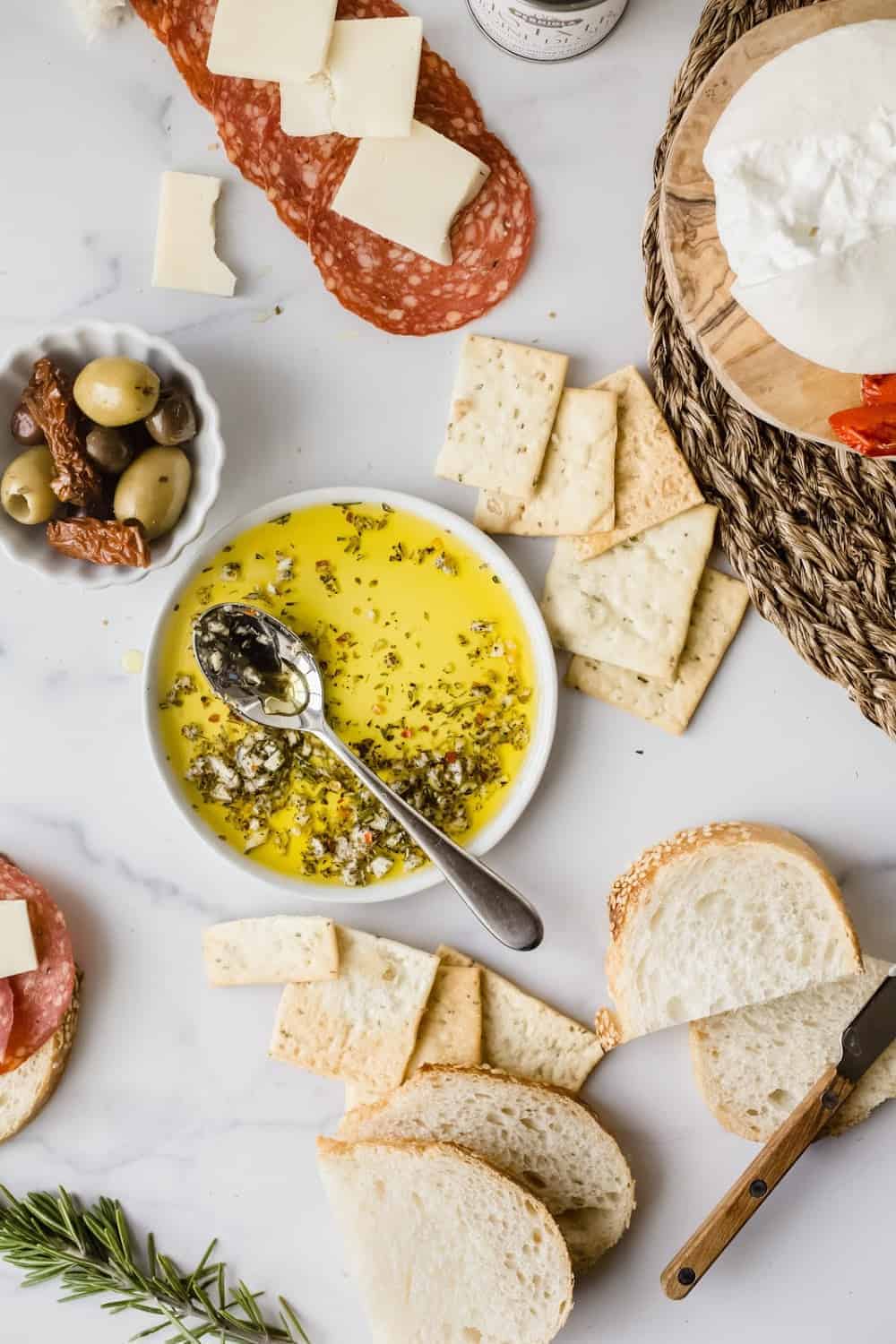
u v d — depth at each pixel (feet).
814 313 1.73
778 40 1.83
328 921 1.96
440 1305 1.94
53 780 2.03
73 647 2.02
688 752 1.98
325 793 1.98
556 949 2.00
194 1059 2.02
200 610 1.97
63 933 1.98
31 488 1.86
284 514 1.94
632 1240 2.00
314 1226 2.02
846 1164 1.99
